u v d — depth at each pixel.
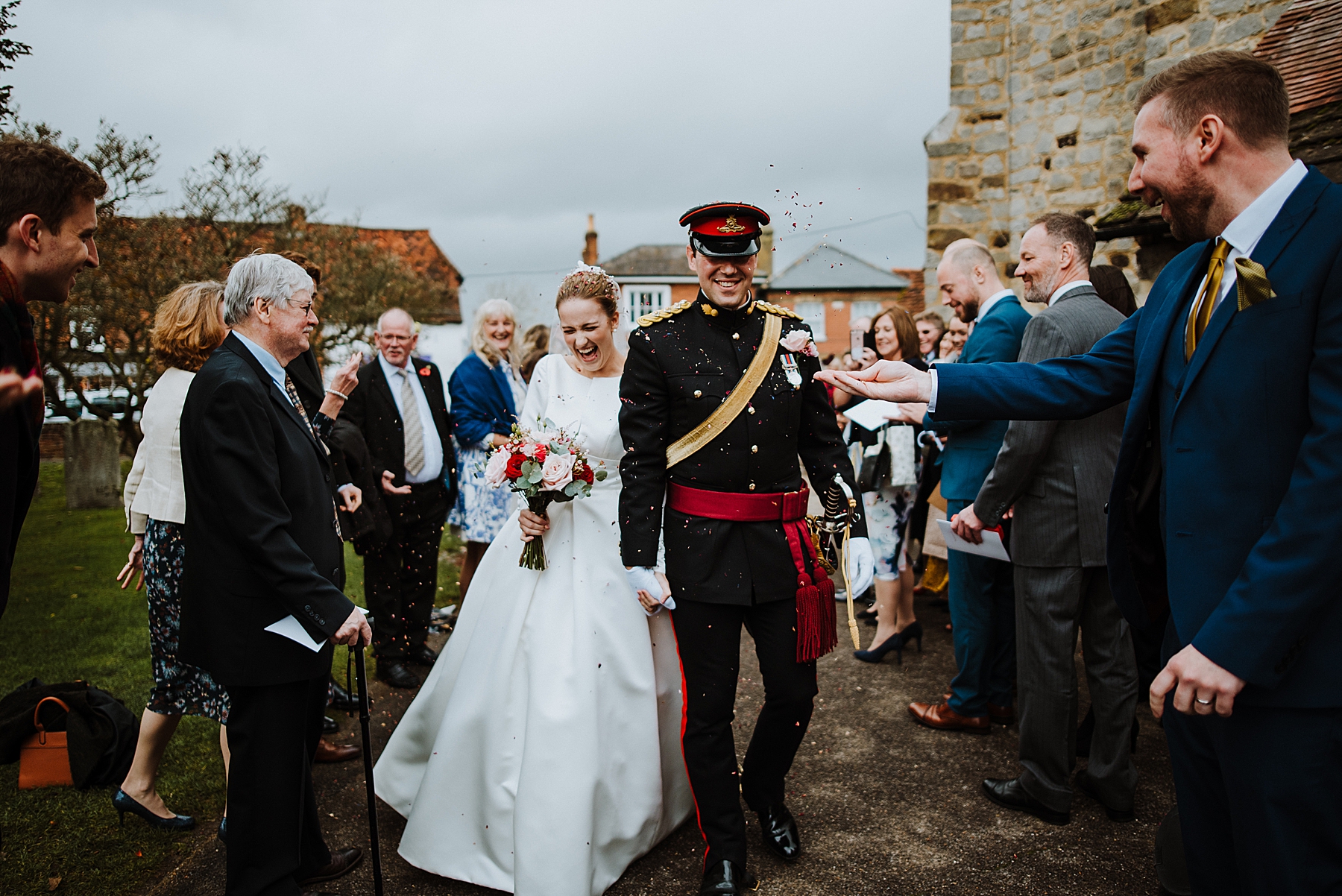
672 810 2.59
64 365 9.91
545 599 2.40
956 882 2.37
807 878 2.39
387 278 15.20
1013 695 3.50
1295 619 1.32
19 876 2.38
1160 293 1.73
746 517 2.31
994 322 3.17
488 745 2.35
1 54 3.34
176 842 2.56
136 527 2.77
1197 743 1.60
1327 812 1.39
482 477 4.47
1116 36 6.95
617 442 2.62
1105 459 2.56
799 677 2.34
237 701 2.05
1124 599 1.83
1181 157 1.51
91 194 1.71
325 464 2.29
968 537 2.84
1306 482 1.32
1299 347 1.38
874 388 2.04
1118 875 2.38
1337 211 1.37
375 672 4.10
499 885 2.27
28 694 2.96
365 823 2.73
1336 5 5.30
